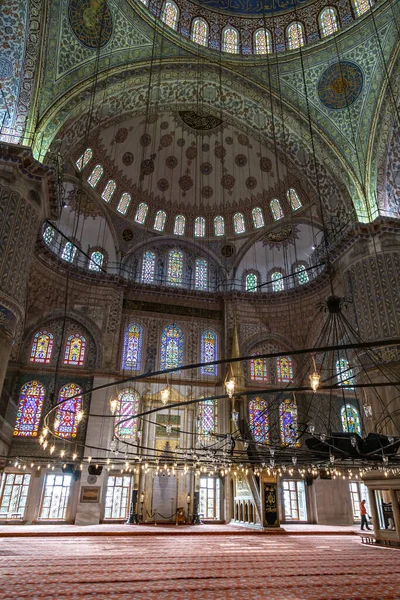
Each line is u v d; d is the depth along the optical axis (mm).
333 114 15734
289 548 9477
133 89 14844
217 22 16625
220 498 17047
